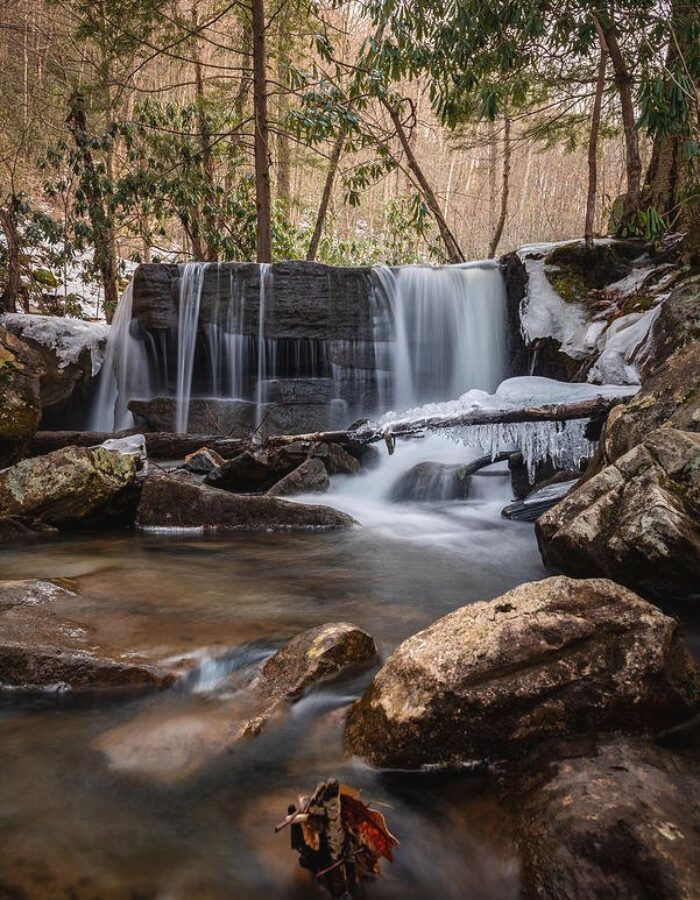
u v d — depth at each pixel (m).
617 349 8.45
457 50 10.35
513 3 9.51
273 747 2.73
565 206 30.83
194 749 2.72
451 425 7.19
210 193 13.45
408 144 13.23
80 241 12.93
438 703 2.50
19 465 6.87
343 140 14.22
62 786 2.46
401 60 10.93
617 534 4.28
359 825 2.00
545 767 2.37
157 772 2.56
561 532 4.56
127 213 13.26
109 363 11.24
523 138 13.92
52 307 14.46
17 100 15.04
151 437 8.98
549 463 7.70
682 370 5.75
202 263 10.62
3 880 1.97
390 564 5.62
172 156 13.26
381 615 4.28
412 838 2.19
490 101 10.32
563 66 11.88
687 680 2.78
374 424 8.43
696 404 5.26
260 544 6.31
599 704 2.57
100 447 7.22
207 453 8.45
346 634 3.31
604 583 2.95
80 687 3.23
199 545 6.25
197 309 10.49
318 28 14.05
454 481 8.05
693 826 1.99
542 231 31.70
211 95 15.04
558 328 9.67
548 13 10.19
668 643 2.76
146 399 10.73
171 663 3.41
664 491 4.32
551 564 4.92
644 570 4.23
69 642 3.54
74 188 18.72
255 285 10.48
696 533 4.12
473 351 10.91
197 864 2.05
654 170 11.31
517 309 10.44
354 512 7.58
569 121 13.50
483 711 2.51
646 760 2.37
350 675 3.24
